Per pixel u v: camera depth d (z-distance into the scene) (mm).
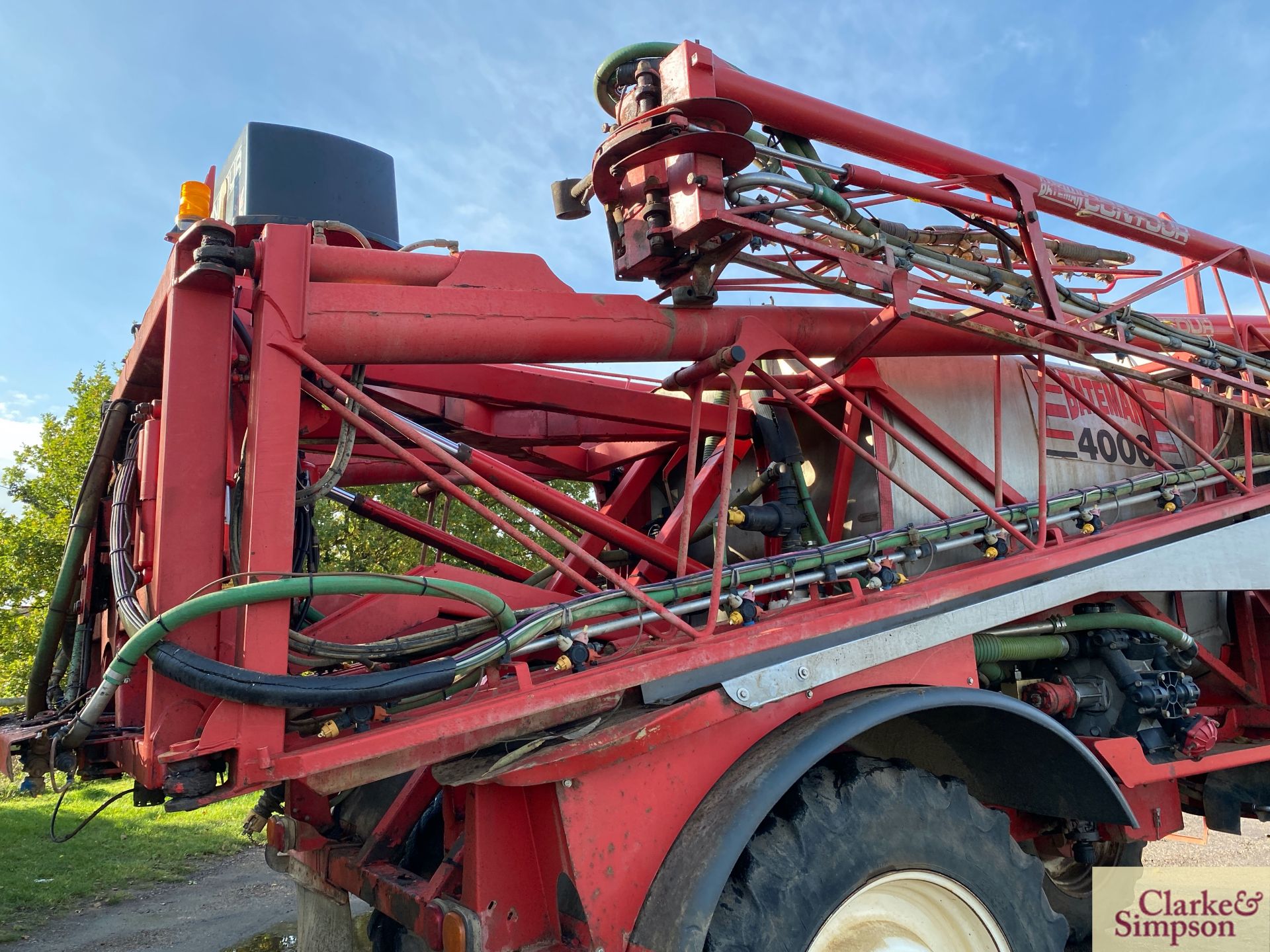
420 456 4227
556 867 2205
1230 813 4336
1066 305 3674
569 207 3002
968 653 2975
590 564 2510
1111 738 3566
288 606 2111
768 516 3541
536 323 2578
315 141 3322
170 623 1982
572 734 2184
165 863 6602
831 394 3812
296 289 2244
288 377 2207
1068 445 4496
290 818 3275
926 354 3719
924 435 3895
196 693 2109
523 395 3559
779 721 2484
